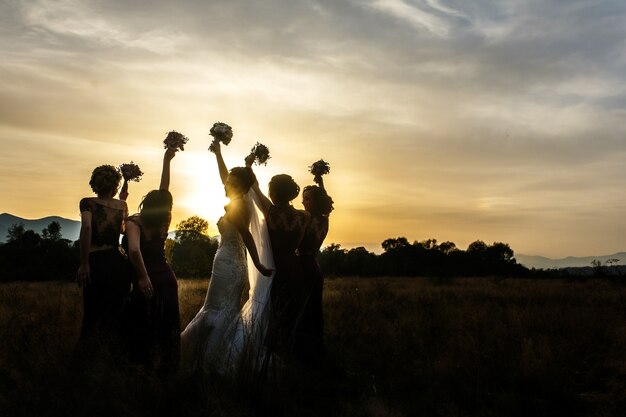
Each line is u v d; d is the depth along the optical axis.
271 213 6.90
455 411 5.46
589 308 12.98
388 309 12.25
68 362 5.17
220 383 5.20
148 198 6.10
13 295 13.47
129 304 6.03
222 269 6.53
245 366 5.29
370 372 6.61
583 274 47.16
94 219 6.23
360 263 71.38
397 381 6.21
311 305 6.84
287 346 5.86
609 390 6.38
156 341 5.84
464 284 30.22
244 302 7.51
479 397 5.79
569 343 8.15
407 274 69.56
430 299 15.77
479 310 12.09
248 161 7.20
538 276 52.81
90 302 6.17
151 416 4.59
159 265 6.11
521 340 8.27
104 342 5.32
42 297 13.91
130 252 5.81
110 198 6.41
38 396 4.71
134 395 4.77
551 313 11.18
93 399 4.60
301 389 5.59
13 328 7.00
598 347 8.38
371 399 5.55
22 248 57.31
